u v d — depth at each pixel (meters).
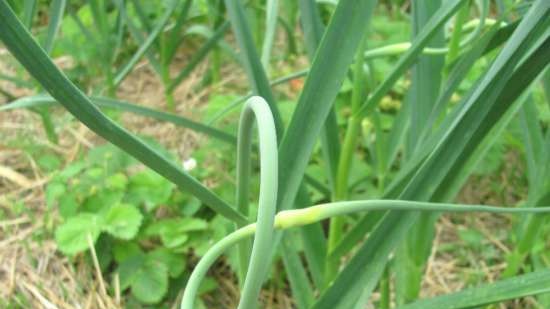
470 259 1.01
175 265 0.92
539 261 0.94
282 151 0.58
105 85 1.25
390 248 0.59
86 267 0.95
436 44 0.73
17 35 0.43
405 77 1.28
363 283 0.59
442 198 0.68
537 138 0.75
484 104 0.56
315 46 0.70
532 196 0.75
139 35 1.14
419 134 0.72
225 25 1.06
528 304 0.91
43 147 1.20
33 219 1.04
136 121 1.31
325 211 0.46
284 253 0.73
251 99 0.47
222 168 1.15
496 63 0.54
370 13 0.56
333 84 0.56
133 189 1.00
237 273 0.86
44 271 0.97
